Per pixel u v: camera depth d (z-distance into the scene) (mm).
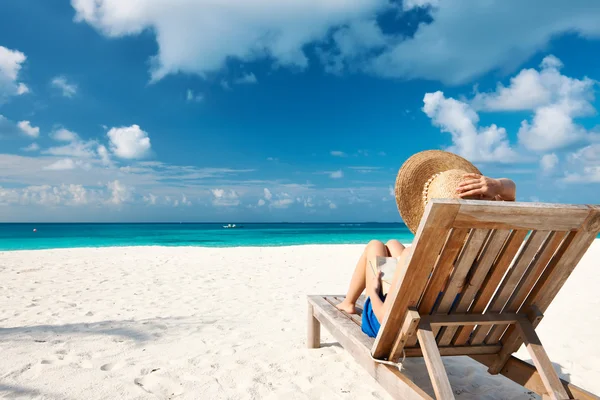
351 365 3250
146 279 7777
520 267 2105
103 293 6352
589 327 4508
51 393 2666
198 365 3213
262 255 12555
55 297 6012
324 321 3225
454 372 3189
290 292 6555
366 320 2613
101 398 2611
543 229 1926
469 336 2408
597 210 1910
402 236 40188
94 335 4012
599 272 8688
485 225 1835
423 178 2455
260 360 3342
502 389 2873
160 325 4438
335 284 7406
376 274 2576
